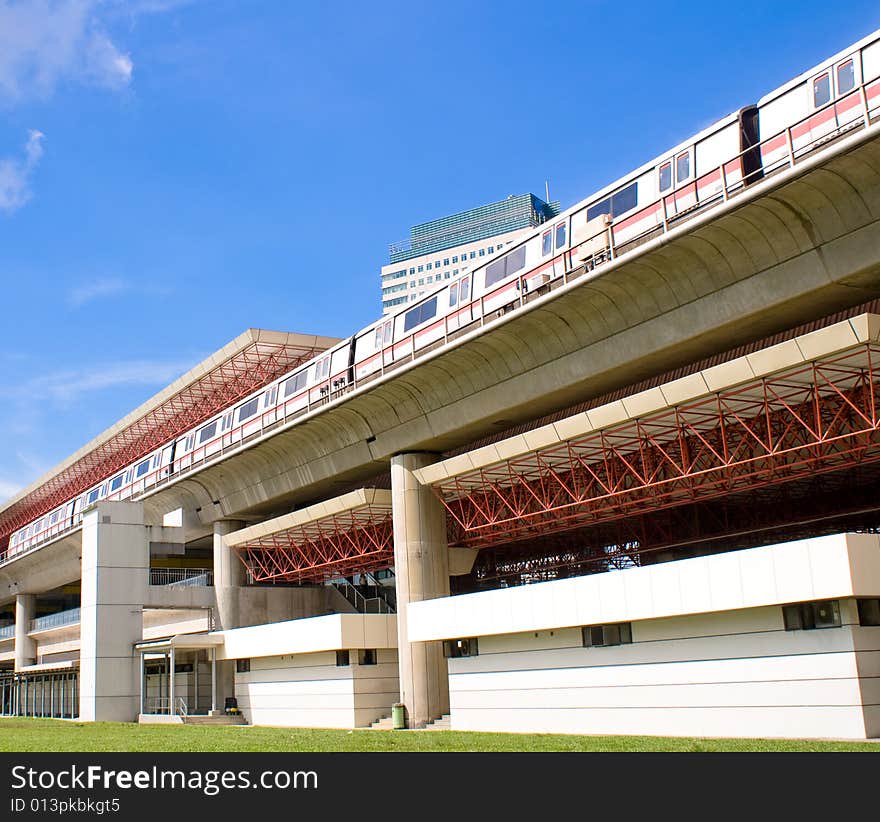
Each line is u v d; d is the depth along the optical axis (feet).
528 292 110.32
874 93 80.07
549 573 172.86
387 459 139.44
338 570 170.30
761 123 91.50
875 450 96.32
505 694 106.01
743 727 81.61
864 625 75.51
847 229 79.92
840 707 74.69
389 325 138.31
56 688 215.72
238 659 159.02
